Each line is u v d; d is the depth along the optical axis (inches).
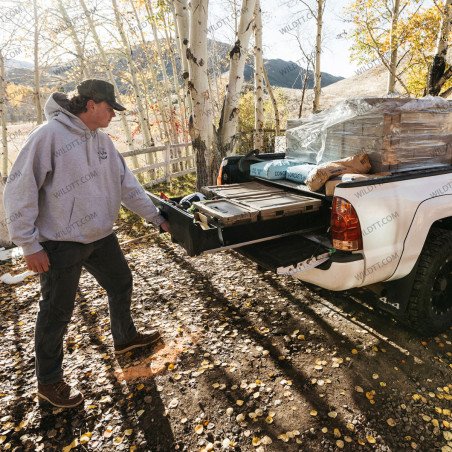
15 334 124.0
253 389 93.2
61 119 76.9
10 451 79.1
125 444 79.5
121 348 108.0
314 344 109.7
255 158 152.3
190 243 87.0
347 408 85.7
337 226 92.0
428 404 86.4
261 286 147.5
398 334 113.3
